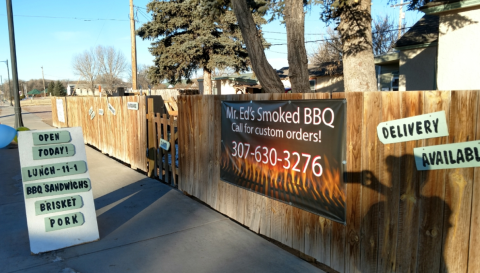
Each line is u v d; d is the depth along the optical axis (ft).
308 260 12.75
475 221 8.46
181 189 20.99
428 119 8.93
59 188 14.34
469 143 8.36
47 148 14.38
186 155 20.11
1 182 24.12
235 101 15.42
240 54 93.56
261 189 14.25
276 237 13.84
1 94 405.18
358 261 10.60
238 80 112.16
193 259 12.86
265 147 13.78
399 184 9.54
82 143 15.10
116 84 198.80
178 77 97.55
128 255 13.29
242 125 15.05
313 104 11.52
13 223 16.69
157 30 90.48
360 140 10.24
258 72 23.93
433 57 38.96
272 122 13.34
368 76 23.80
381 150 9.82
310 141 11.75
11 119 80.02
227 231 15.33
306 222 12.41
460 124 8.52
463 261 8.69
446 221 8.87
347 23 23.79
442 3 26.81
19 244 14.46
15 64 45.78
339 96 10.67
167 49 91.66
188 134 19.74
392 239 9.79
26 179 13.89
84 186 14.75
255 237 14.71
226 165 16.38
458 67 27.48
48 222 13.94
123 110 28.40
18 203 19.60
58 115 55.36
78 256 13.33
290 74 23.26
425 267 9.29
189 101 19.34
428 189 9.09
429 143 9.02
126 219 16.94
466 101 8.40
